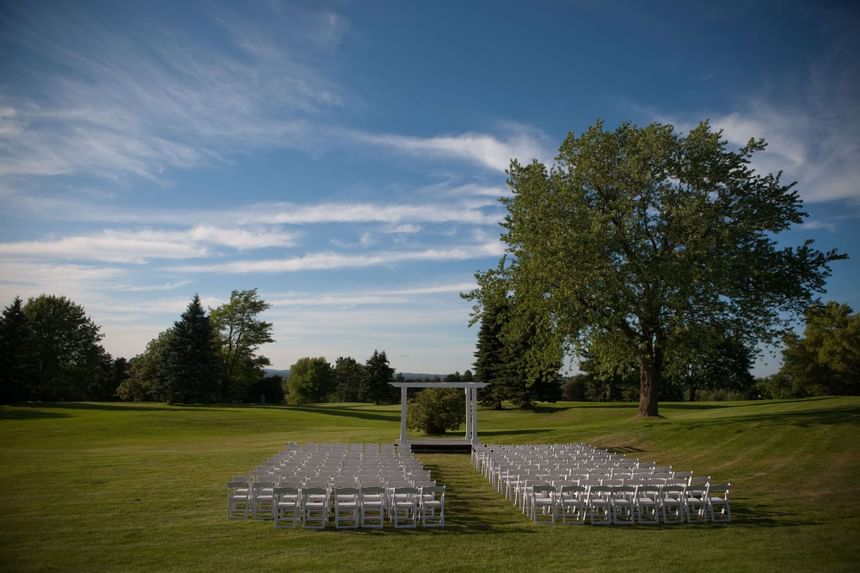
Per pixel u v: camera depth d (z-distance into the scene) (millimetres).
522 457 19422
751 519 13820
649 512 14594
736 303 28062
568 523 13859
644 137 28641
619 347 29812
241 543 11859
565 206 28953
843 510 14227
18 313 58250
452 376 91188
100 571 10070
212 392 62125
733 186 28797
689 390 77875
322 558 10852
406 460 18891
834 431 22422
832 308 61500
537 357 31547
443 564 10508
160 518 13977
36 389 60594
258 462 23359
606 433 28797
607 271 27266
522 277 29859
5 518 13930
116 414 46469
